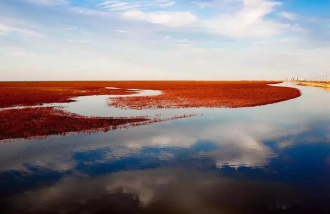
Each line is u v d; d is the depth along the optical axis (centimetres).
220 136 1641
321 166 1102
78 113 2448
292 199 819
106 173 1062
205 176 1012
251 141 1518
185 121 2133
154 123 2055
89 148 1397
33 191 899
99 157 1257
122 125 1969
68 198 845
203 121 2141
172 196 852
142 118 2238
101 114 2419
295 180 961
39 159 1232
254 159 1204
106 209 773
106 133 1725
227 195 854
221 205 791
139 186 931
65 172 1072
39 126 1858
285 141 1517
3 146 1430
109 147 1416
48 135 1656
